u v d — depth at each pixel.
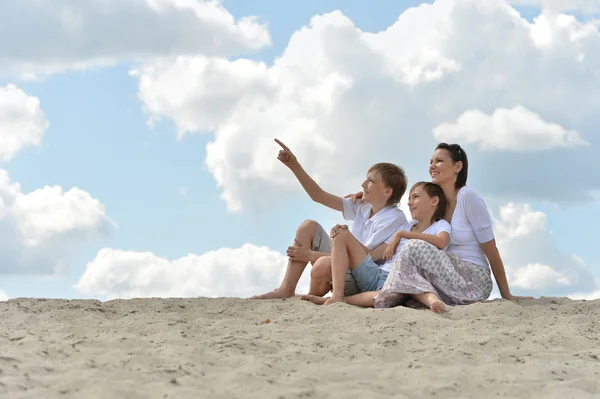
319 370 3.42
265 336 4.18
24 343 3.80
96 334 4.14
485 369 3.55
